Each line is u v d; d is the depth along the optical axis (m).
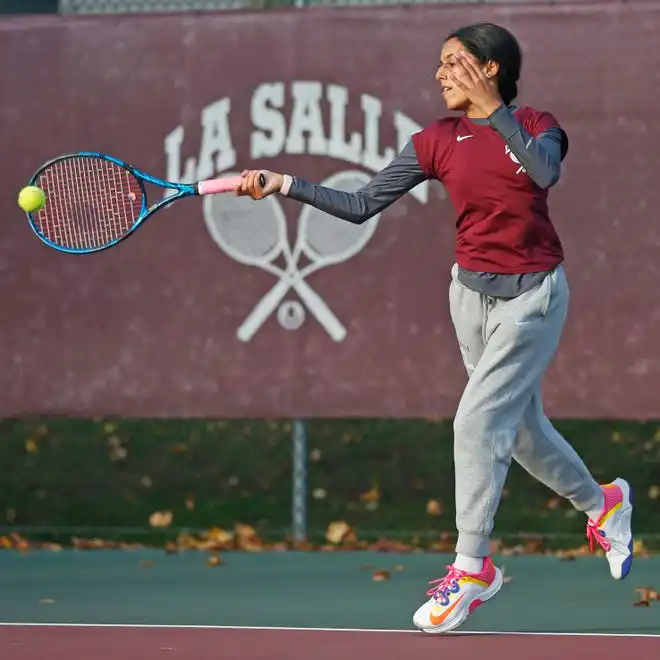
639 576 21.94
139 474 31.66
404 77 24.20
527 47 24.03
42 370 24.98
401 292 24.23
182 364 24.69
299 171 24.45
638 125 23.84
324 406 24.42
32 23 24.95
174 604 19.89
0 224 25.05
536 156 15.98
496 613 19.20
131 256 24.75
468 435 17.14
